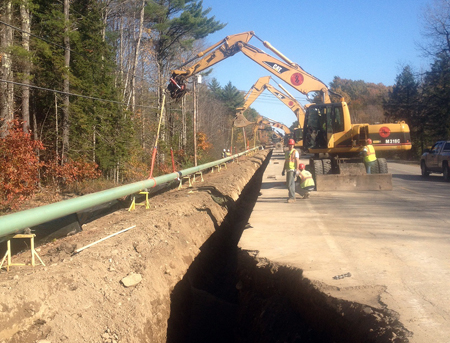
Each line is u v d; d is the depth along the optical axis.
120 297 5.12
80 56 20.41
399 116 51.22
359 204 11.85
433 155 21.06
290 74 23.78
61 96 20.19
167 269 6.71
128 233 7.18
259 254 6.97
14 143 11.64
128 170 22.97
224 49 24.45
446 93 41.59
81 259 5.49
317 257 6.62
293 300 5.89
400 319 4.19
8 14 15.98
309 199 13.04
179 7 39.56
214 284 8.93
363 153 15.79
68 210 6.59
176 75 24.39
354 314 4.53
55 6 20.73
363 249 7.00
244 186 18.27
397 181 19.75
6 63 15.73
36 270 4.96
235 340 6.77
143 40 37.47
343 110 17.03
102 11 25.84
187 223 9.06
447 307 4.47
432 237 7.69
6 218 4.96
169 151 30.06
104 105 21.39
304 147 18.34
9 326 3.77
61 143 20.92
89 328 4.33
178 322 6.34
